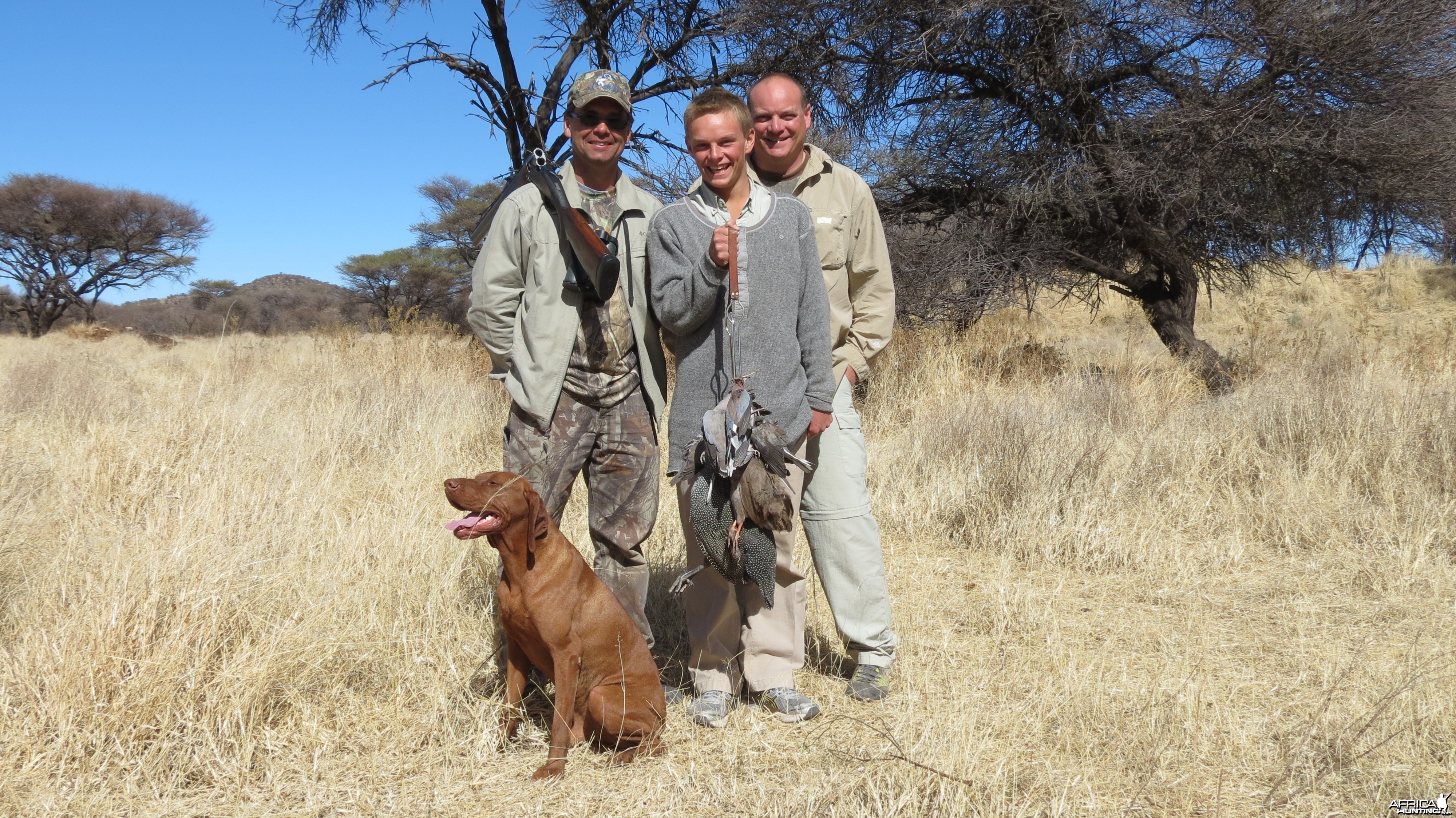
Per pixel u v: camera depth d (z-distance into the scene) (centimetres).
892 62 1209
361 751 290
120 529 436
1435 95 995
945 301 1153
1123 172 1054
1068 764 285
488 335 324
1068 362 1148
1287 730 304
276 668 298
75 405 775
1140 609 432
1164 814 257
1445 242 1131
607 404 323
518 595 278
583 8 1387
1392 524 512
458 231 3691
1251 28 1012
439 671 328
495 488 268
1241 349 1157
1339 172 1048
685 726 317
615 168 332
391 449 686
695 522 290
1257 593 450
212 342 2252
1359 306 1900
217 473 520
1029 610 416
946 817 250
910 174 1307
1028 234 1207
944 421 712
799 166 344
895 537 556
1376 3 971
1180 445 650
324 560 398
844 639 342
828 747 294
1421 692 321
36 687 276
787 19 1225
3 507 466
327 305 4934
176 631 290
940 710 319
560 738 277
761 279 300
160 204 3525
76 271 3531
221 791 264
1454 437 603
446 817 255
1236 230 1165
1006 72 1188
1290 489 570
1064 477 570
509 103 1398
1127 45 1111
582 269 310
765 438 279
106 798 254
